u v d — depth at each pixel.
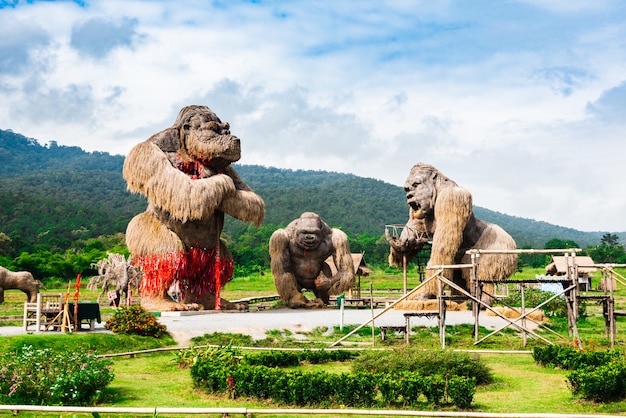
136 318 15.60
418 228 22.70
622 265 15.22
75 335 14.48
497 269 20.41
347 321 18.20
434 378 9.55
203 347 14.20
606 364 10.65
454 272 21.59
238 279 59.53
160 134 20.31
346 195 136.62
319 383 9.65
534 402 9.71
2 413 8.91
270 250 23.22
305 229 22.78
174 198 18.61
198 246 20.27
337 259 23.48
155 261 19.42
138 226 19.92
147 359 13.84
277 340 16.17
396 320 18.23
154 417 7.97
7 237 67.31
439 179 22.41
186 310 19.64
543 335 16.95
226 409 8.82
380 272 69.56
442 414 8.66
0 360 10.16
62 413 9.05
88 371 9.77
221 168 20.69
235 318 18.44
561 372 12.23
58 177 139.88
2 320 20.11
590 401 9.62
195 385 10.80
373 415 8.83
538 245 125.06
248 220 20.19
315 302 22.88
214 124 20.14
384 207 131.25
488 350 14.72
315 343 15.89
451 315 19.11
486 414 8.53
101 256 58.44
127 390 10.61
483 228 21.44
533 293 22.69
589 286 34.28
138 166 19.09
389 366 11.04
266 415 8.86
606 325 16.22
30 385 9.50
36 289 23.31
